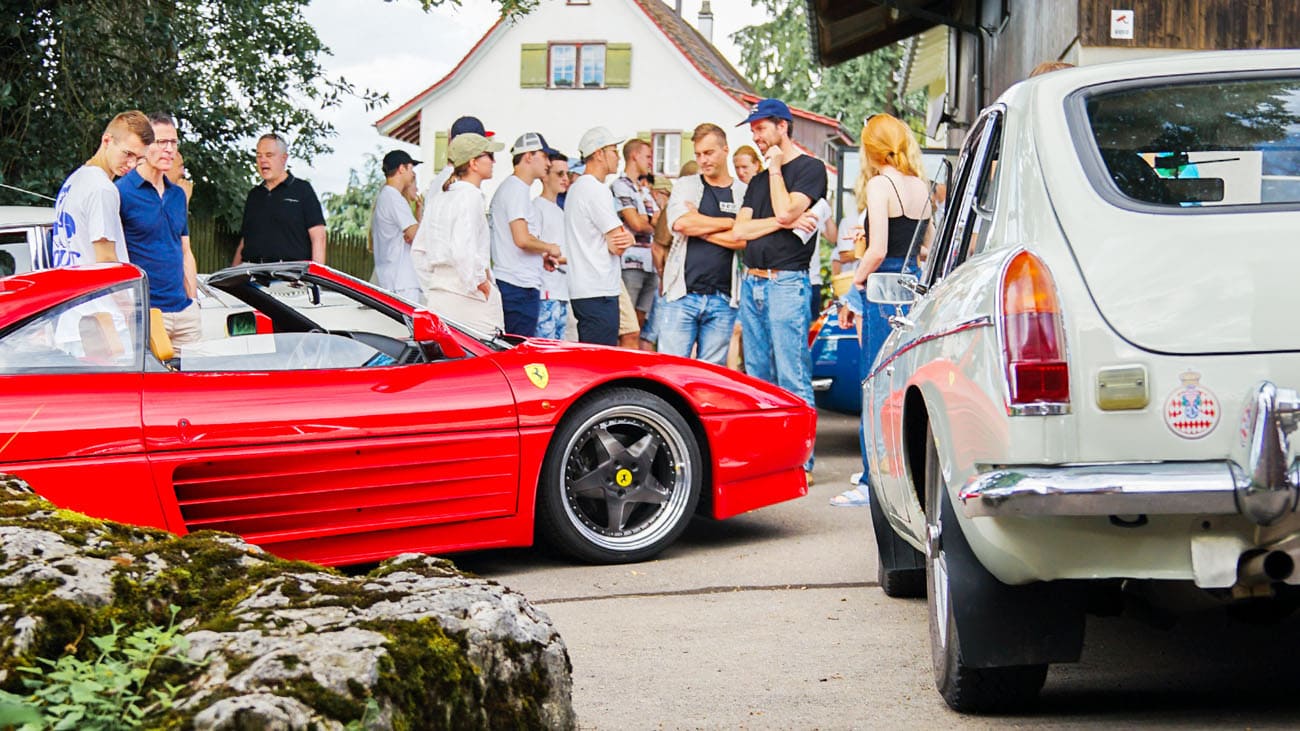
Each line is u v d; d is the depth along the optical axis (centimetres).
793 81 4884
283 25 1462
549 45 4578
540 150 982
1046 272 337
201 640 253
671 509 638
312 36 1479
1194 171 353
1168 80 380
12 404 520
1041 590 355
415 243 923
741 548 653
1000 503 320
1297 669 412
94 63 1351
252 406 555
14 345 533
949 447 362
